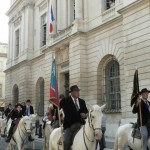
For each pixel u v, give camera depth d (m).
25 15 39.03
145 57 18.11
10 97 42.94
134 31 19.12
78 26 25.45
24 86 37.47
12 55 43.81
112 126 21.69
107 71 24.06
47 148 13.85
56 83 9.22
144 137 9.35
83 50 25.09
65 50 28.12
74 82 25.41
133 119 18.25
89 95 24.70
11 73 43.19
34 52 37.38
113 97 23.28
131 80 19.00
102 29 23.48
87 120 7.55
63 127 8.52
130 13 19.52
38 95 35.78
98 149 14.81
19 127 12.29
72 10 29.22
